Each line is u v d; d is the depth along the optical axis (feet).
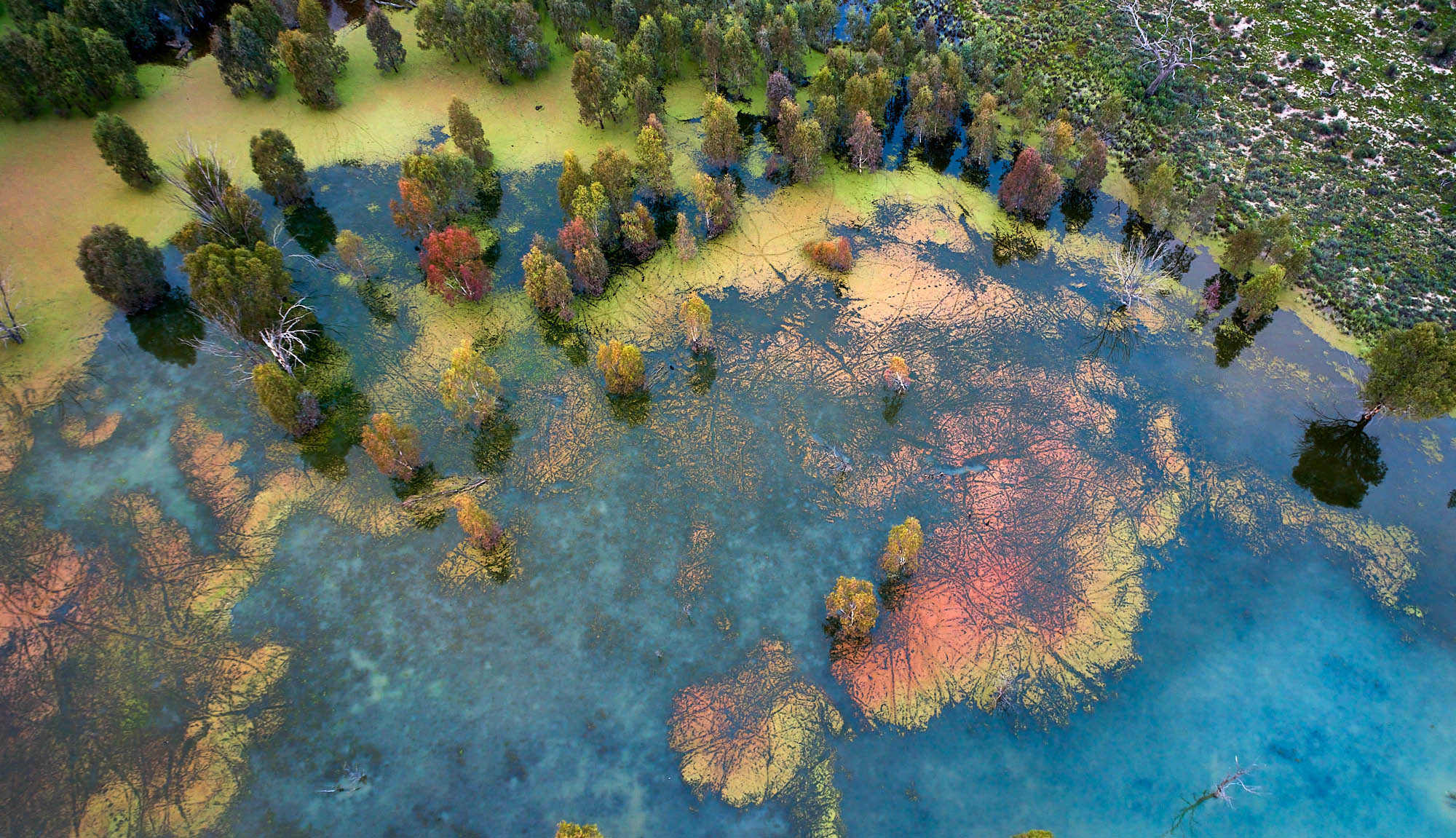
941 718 178.29
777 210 284.00
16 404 222.07
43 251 255.09
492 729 175.73
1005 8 354.13
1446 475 214.07
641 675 183.01
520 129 308.81
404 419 225.35
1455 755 173.47
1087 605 194.08
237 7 304.91
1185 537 205.46
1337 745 175.11
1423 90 302.04
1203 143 296.30
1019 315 252.62
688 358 241.14
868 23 334.24
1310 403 229.25
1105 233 275.18
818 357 241.55
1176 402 230.89
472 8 301.43
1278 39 324.80
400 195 284.00
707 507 209.46
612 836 164.35
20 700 175.83
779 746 174.29
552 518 206.69
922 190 291.17
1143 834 165.48
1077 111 314.14
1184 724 178.09
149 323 242.58
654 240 266.36
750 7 337.31
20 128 289.33
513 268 263.90
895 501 211.20
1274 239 250.98
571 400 230.48
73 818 162.61
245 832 162.71
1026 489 213.46
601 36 345.51
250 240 252.62
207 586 192.85
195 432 219.20
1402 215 267.59
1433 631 190.08
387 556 199.11
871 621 181.78
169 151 290.35
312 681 180.45
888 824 166.30
